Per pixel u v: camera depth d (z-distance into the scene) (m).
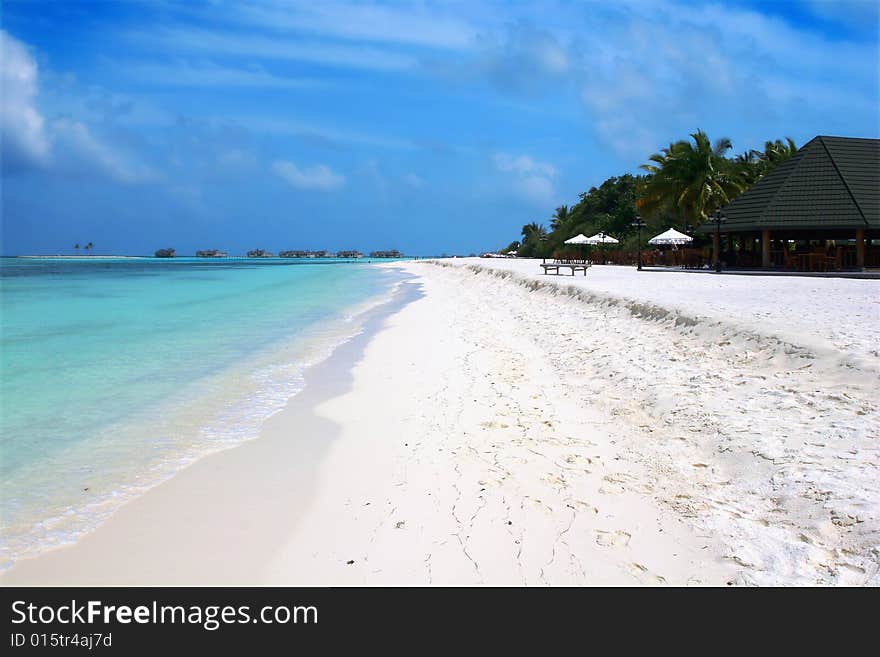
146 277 56.00
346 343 14.25
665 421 6.89
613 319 13.94
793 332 8.92
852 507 4.35
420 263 94.56
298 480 5.82
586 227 64.44
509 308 20.67
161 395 9.27
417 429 7.27
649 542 4.39
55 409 8.46
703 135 40.84
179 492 5.59
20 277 55.41
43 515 5.15
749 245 41.03
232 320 19.36
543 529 4.62
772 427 6.11
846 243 35.06
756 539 4.27
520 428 7.10
